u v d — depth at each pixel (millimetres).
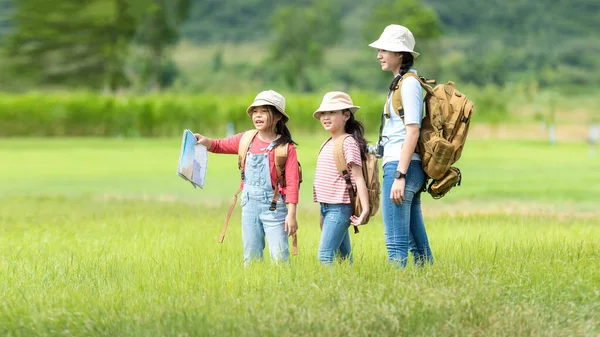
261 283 14164
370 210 15703
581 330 11984
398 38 15344
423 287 13055
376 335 11477
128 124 100188
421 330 11633
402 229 15305
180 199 36688
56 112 99500
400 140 15289
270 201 16109
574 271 14609
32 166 57438
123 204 33781
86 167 56625
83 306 13055
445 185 15094
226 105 101125
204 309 12484
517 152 73812
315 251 18172
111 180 46875
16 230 24453
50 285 15008
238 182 45156
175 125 100625
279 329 11508
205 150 16453
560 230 22953
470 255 16766
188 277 14945
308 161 58906
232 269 15586
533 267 14930
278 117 16062
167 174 51062
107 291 14281
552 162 61156
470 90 126875
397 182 14977
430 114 15133
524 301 12891
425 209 33188
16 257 18562
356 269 14891
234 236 21797
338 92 15828
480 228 23469
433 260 16156
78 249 19672
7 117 99125
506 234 21656
